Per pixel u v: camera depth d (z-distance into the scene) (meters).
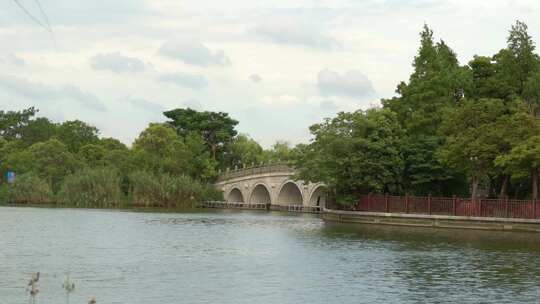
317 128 87.69
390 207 79.06
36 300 27.22
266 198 144.62
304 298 28.44
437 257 42.88
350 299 28.31
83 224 68.38
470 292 30.12
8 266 36.44
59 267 36.38
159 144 141.75
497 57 92.50
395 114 85.44
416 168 80.44
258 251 45.81
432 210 75.38
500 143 69.69
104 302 27.05
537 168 67.25
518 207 68.25
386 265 38.84
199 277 33.62
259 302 27.45
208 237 56.62
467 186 84.00
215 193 140.12
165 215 91.88
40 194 114.25
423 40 94.44
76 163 128.12
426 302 27.86
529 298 28.80
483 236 60.00
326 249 47.41
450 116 75.31
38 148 127.75
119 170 124.25
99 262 38.69
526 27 89.25
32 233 56.41
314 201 122.94
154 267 36.97
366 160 80.69
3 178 132.50
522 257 43.06
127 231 61.03
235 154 175.00
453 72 90.00
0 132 177.88
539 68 86.56
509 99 86.31
